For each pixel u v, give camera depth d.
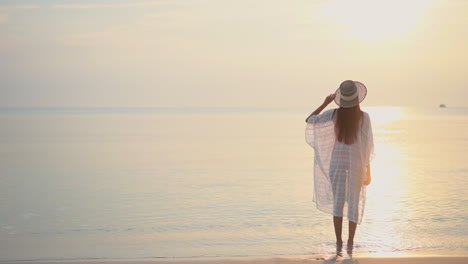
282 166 14.59
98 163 15.43
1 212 7.86
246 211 7.89
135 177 12.15
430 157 16.72
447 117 81.31
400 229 6.52
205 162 15.78
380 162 15.15
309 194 9.53
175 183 11.11
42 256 5.37
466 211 7.72
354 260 4.64
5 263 4.81
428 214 7.50
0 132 36.53
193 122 62.97
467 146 21.56
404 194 9.29
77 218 7.43
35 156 17.70
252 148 21.66
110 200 8.92
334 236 6.19
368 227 6.65
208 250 5.58
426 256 4.74
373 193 9.41
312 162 15.70
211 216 7.52
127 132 37.09
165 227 6.83
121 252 5.53
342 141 5.32
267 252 5.46
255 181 11.40
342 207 5.35
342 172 5.32
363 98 5.36
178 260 4.68
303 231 6.50
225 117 93.12
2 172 13.12
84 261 4.76
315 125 5.50
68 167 14.34
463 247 5.55
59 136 31.50
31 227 6.84
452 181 11.02
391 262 4.55
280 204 8.48
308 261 4.61
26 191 9.95
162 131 38.72
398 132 34.41
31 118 86.19
